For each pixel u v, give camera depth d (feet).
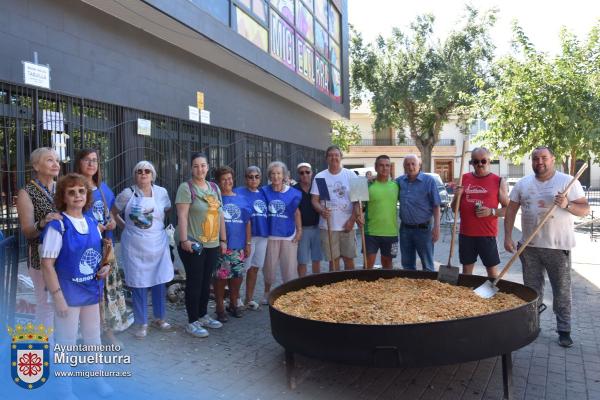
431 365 11.17
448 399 12.66
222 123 37.37
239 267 18.78
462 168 16.83
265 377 13.99
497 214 18.69
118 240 25.21
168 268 17.03
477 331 11.38
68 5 23.43
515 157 43.16
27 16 21.29
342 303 14.53
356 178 20.31
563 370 14.30
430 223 20.90
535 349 15.94
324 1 54.54
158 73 29.94
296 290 16.51
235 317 19.49
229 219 18.52
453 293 15.37
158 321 17.61
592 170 132.46
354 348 11.39
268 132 45.93
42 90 21.36
